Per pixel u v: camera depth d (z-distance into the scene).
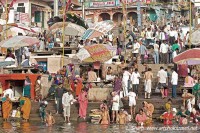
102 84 38.12
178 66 38.91
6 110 34.19
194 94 34.28
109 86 37.34
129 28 58.41
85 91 34.19
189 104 33.19
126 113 32.84
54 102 35.91
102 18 78.75
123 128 29.41
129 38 49.25
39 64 43.50
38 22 66.69
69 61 43.56
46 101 34.97
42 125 31.28
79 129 28.95
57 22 47.00
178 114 32.88
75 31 46.28
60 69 40.12
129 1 74.81
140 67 42.25
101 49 40.22
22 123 32.47
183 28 53.56
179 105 34.53
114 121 32.88
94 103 35.16
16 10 64.69
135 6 74.94
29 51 46.50
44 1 67.75
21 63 42.00
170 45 45.38
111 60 43.59
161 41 45.91
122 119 32.47
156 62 43.25
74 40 49.25
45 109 34.28
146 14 75.44
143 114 31.53
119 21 77.75
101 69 42.44
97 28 43.00
